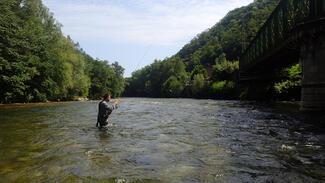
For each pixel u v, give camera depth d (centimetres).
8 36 4728
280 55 3944
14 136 1395
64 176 781
